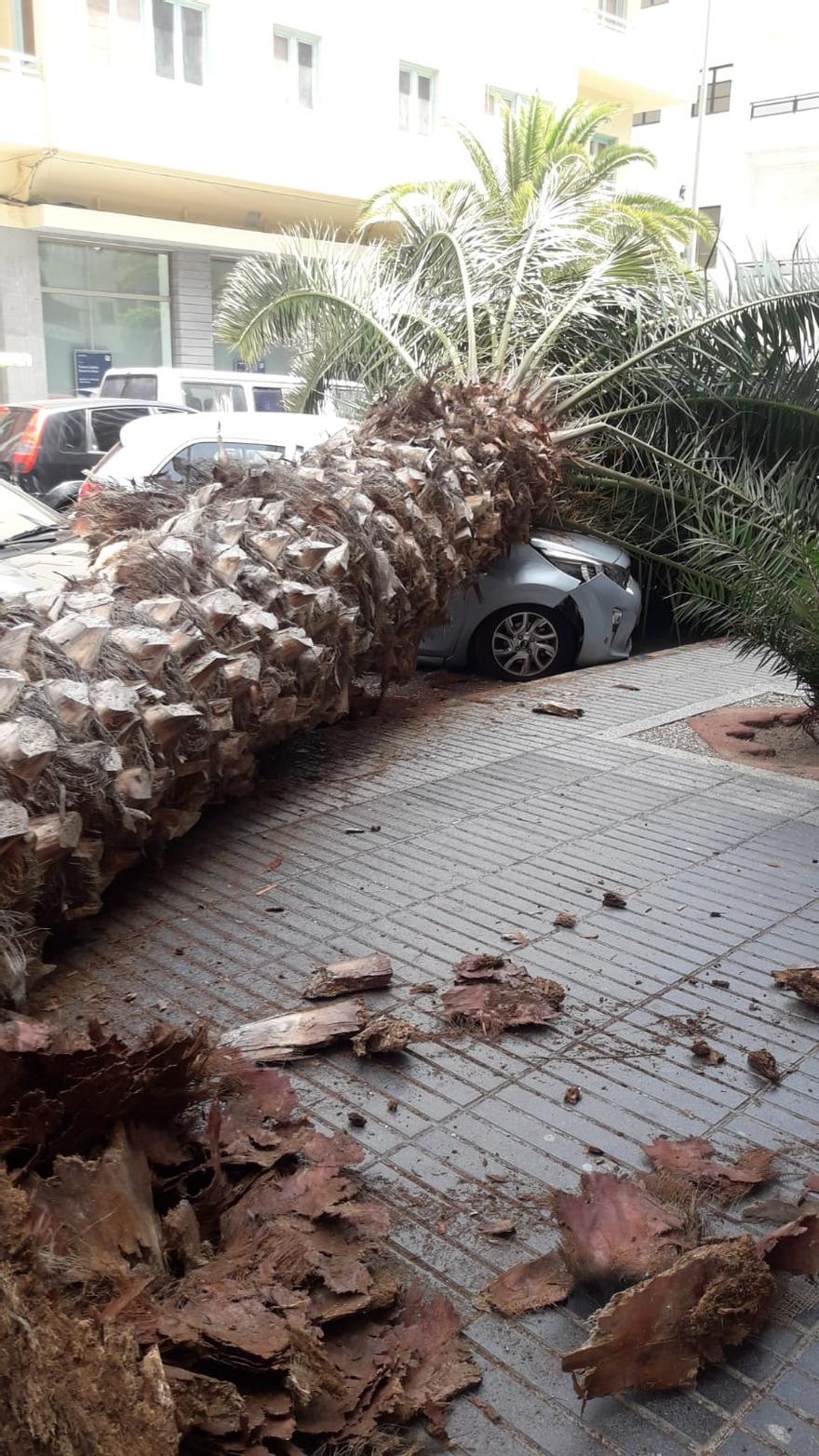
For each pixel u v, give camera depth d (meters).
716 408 9.80
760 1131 3.10
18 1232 1.95
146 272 25.27
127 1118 2.62
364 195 26.77
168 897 4.49
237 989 3.79
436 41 27.78
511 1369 2.34
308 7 24.72
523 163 19.59
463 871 4.77
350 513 6.37
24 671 3.90
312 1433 2.10
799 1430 2.21
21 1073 2.50
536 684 8.14
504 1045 3.49
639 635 10.90
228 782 5.17
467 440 8.16
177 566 5.08
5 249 22.84
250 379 17.28
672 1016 3.67
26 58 20.75
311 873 4.73
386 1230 2.61
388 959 3.92
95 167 22.67
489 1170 2.92
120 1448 1.71
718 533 8.20
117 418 14.91
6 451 14.30
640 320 9.99
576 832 5.22
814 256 9.73
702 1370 2.35
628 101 38.16
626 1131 3.09
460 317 10.55
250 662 4.80
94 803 3.76
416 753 6.44
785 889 4.62
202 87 23.34
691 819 5.41
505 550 8.64
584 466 9.59
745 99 41.09
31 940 3.64
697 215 22.25
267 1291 2.27
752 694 7.75
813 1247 2.62
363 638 6.34
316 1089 3.26
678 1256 2.53
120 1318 2.05
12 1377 1.75
